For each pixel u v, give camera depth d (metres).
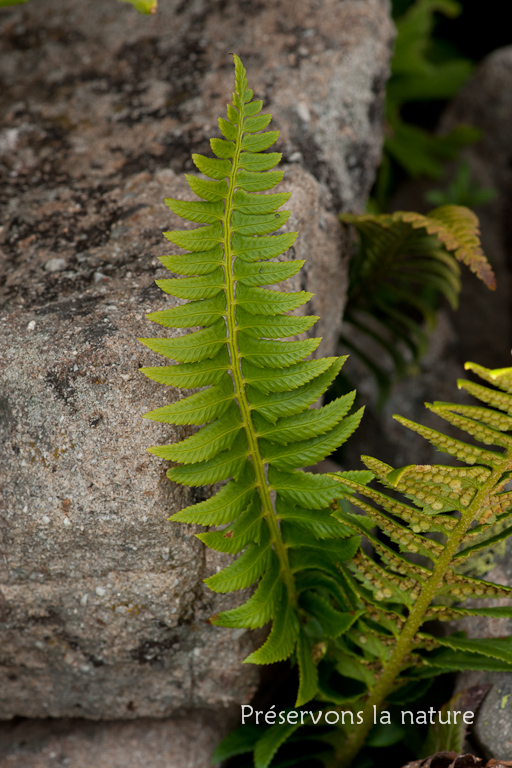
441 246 0.87
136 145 0.85
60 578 0.74
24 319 0.74
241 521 0.71
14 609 0.75
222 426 0.70
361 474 0.71
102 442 0.71
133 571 0.73
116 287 0.76
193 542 0.73
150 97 0.88
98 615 0.75
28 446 0.72
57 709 0.80
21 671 0.78
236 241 0.70
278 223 0.70
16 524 0.72
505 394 0.64
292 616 0.75
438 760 0.73
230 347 0.70
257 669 0.78
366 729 0.77
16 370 0.72
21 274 0.78
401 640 0.73
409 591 0.72
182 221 0.79
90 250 0.79
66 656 0.77
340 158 0.87
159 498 0.71
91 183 0.83
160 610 0.74
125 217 0.80
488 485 0.67
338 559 0.72
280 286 0.78
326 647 0.76
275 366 0.70
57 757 0.80
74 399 0.72
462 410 0.65
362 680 0.77
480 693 0.76
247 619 0.72
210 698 0.79
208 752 0.80
